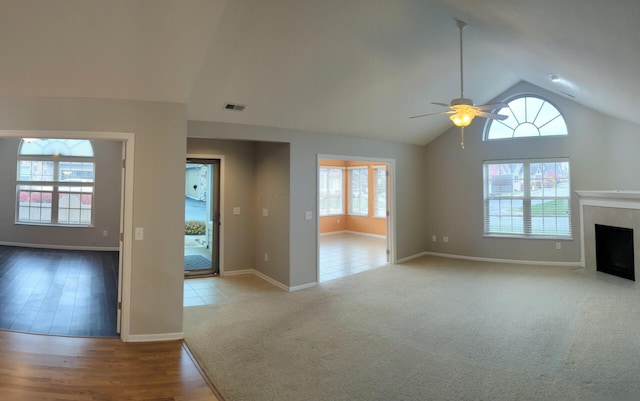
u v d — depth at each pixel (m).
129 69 2.99
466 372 2.88
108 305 4.47
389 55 4.25
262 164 6.01
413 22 3.83
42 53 2.73
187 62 3.00
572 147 6.49
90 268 6.32
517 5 2.58
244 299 4.83
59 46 2.68
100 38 2.66
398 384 2.70
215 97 4.14
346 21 3.51
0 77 2.92
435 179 7.71
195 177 6.45
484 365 2.99
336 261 7.26
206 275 6.05
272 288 5.36
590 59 3.13
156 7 2.47
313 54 3.82
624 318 4.05
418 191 7.60
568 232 6.62
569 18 2.40
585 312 4.25
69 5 2.38
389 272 6.33
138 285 3.38
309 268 5.44
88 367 2.85
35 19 2.45
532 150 6.77
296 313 4.27
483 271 6.34
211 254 6.21
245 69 3.79
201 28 2.69
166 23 2.61
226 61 3.61
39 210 8.08
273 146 5.67
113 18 2.51
